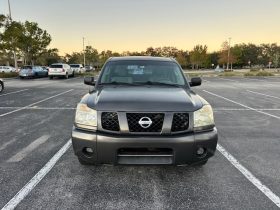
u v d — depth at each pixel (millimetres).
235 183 3850
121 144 3453
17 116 8469
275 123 7703
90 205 3254
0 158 4746
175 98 3838
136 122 3527
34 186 3705
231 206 3260
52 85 20891
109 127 3584
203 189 3668
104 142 3488
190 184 3807
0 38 34625
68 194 3502
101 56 81875
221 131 6730
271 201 3379
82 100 4051
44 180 3887
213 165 4480
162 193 3553
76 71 43156
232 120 8086
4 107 10211
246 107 10641
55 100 12227
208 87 20125
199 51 85188
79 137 3623
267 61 117188
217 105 11125
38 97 13312
